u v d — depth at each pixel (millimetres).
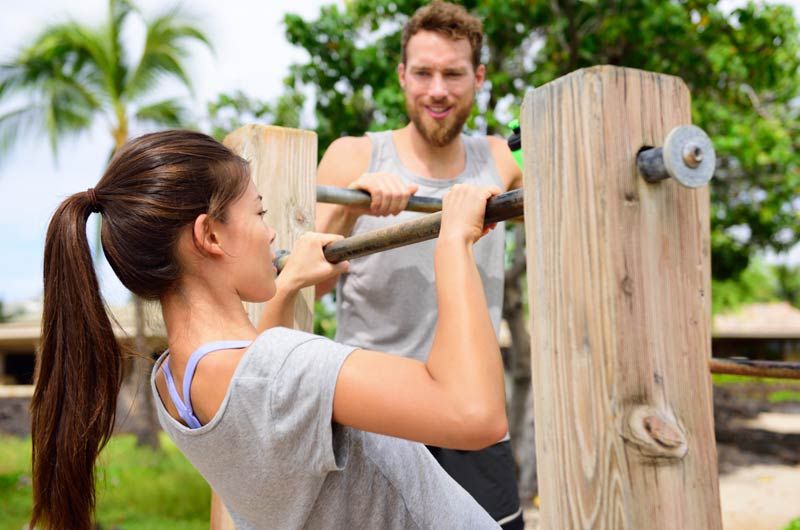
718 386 17703
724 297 18109
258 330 1408
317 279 1421
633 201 809
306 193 1617
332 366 893
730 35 6246
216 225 1027
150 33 11758
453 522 1065
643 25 5777
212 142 1067
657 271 815
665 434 790
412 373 896
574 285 823
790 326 23219
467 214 1009
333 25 6066
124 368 1079
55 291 1037
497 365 901
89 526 1044
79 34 11617
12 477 7691
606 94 804
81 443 1014
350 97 6441
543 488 861
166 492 7469
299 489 937
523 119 906
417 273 1840
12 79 11789
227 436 936
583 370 812
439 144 1940
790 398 17453
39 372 1045
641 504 775
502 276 1956
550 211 856
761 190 7402
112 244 1028
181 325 1027
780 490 7855
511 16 5805
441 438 869
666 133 835
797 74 7324
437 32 1892
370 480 985
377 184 1633
